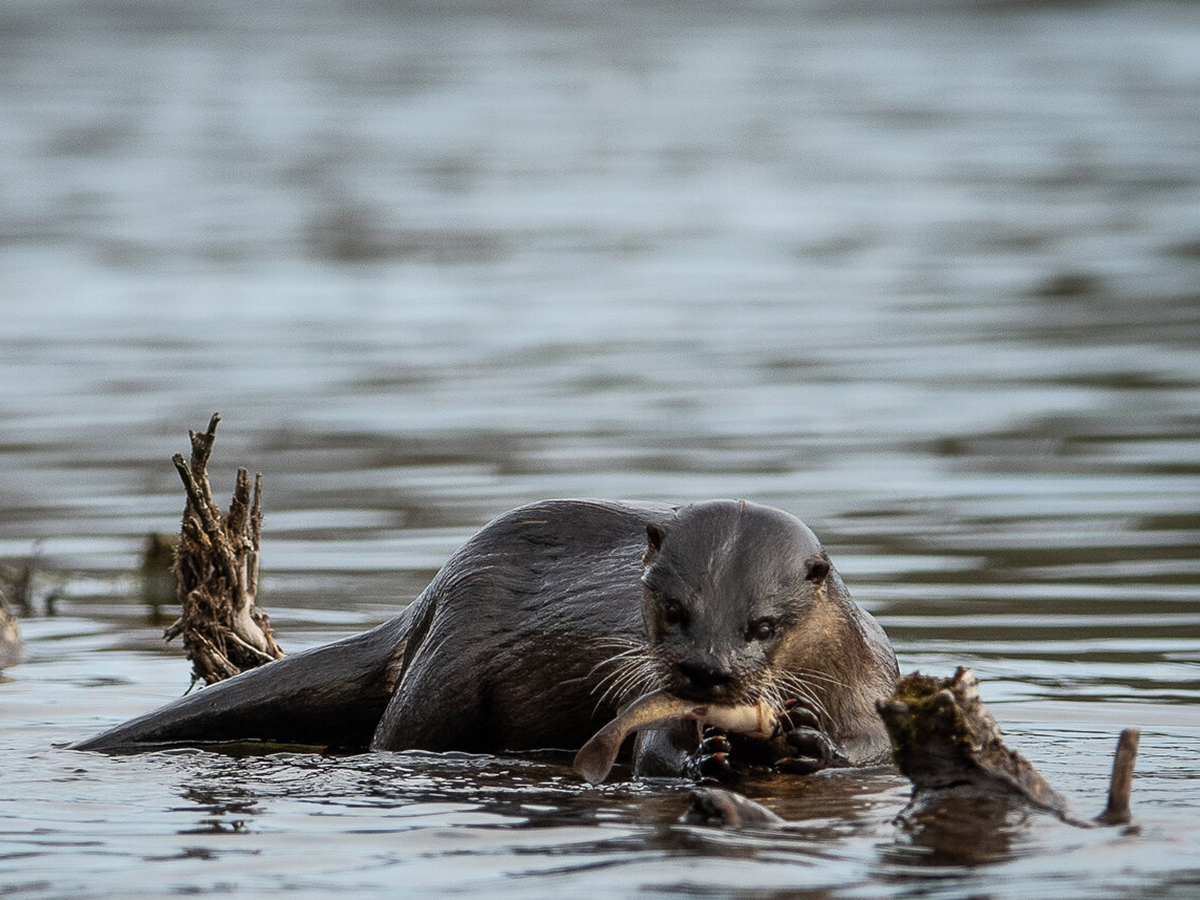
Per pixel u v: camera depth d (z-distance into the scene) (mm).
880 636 15242
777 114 88500
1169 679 17531
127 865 11227
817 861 11141
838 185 67625
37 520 26969
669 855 11312
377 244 55719
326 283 49094
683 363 37938
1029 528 25031
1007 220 58656
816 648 14047
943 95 93125
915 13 134000
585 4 144625
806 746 13570
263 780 13781
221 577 17656
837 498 26812
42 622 21609
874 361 37688
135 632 21016
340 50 116875
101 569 24500
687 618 13242
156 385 36469
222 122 86812
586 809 12695
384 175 71625
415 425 32656
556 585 15406
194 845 11711
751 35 123062
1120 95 90750
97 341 41188
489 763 14617
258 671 16078
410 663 15727
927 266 50344
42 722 16344
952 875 10812
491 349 40094
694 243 55312
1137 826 11820
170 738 15695
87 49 115625
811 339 40375
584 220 60469
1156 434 30750
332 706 16031
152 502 27969
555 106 93000
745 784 13430
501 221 60344
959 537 24547
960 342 39594
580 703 15047
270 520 26266
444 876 10914
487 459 29734
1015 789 12070
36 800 13016
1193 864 10977
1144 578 22281
